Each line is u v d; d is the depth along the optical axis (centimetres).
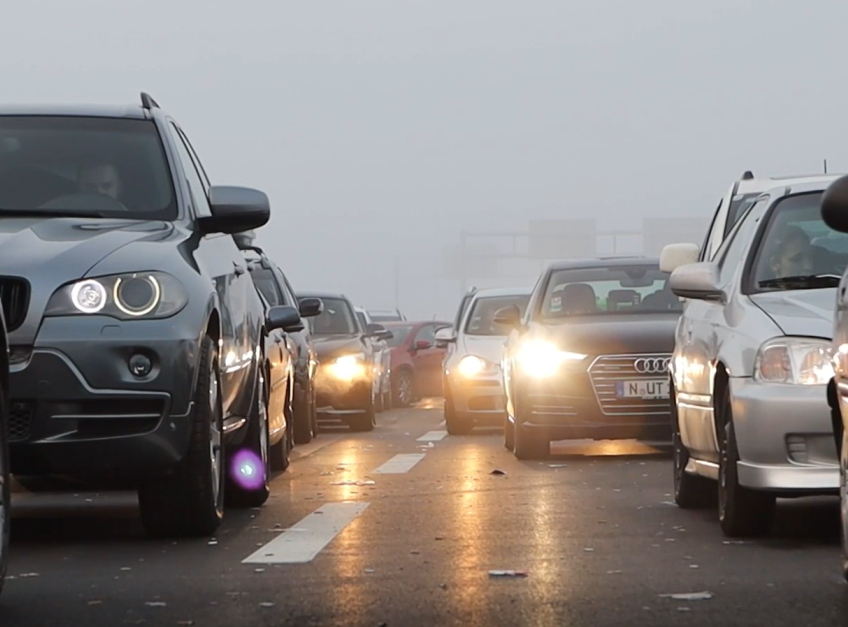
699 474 1491
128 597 1035
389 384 5159
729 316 1380
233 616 954
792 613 940
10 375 1270
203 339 1334
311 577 1107
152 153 1564
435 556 1210
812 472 1237
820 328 1260
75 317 1286
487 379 3331
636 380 2402
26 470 1291
